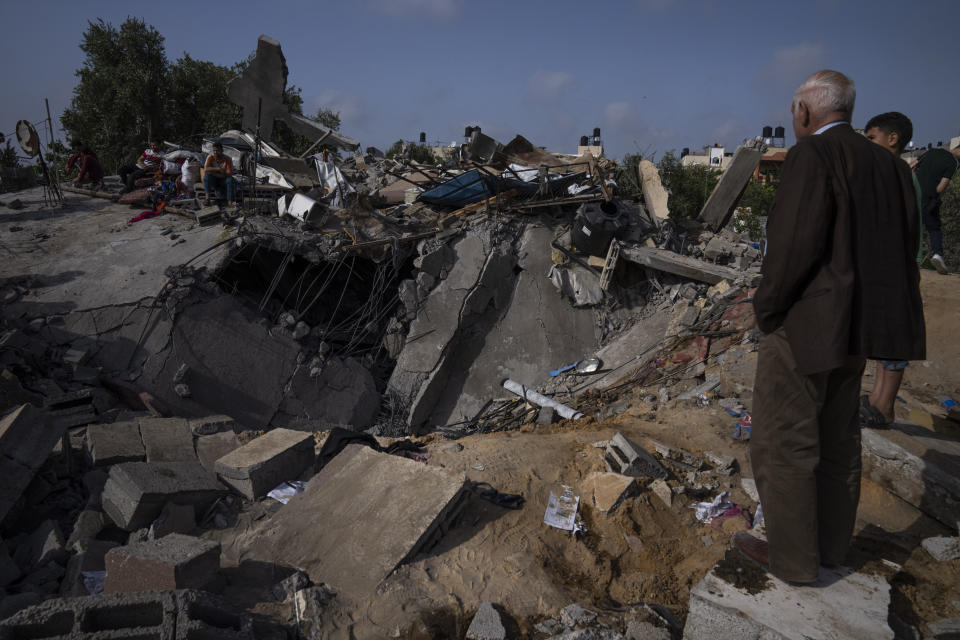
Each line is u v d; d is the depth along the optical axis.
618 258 12.09
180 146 16.38
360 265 12.64
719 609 2.16
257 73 15.66
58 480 4.13
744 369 5.60
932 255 7.27
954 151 7.09
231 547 3.14
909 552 2.74
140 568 2.50
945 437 3.95
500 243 12.28
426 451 4.13
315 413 10.11
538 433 4.80
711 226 13.52
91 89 25.48
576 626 2.44
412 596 2.61
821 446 2.31
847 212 1.98
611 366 10.21
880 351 1.99
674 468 3.73
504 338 12.01
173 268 9.27
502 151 12.81
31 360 7.74
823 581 2.31
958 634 2.16
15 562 3.17
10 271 9.47
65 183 14.55
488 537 3.06
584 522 3.21
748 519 3.13
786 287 2.01
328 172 14.31
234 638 2.19
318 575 2.80
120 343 8.59
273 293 12.13
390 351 11.80
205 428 5.18
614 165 13.55
